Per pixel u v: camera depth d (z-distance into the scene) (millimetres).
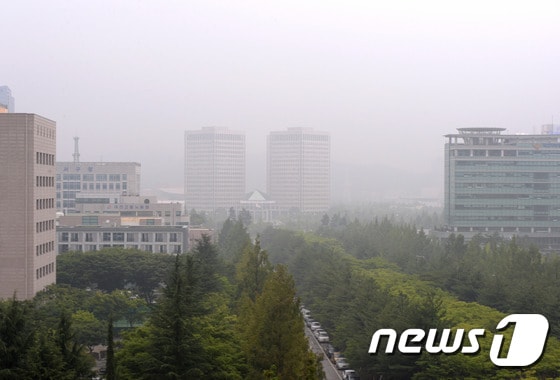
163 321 96375
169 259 197125
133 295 181875
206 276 158000
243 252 195250
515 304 160375
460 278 190000
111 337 90312
